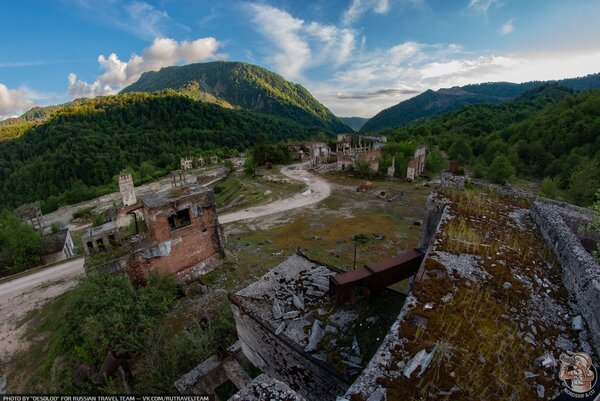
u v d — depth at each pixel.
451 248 7.72
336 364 6.39
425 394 4.05
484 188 13.47
